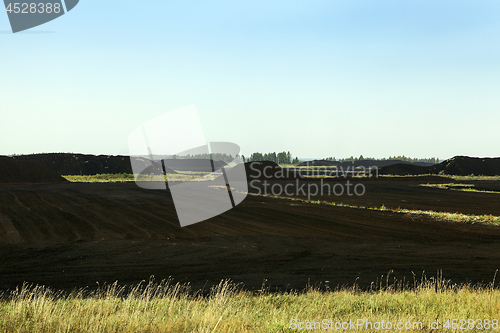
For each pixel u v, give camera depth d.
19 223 19.30
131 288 9.54
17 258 12.70
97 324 4.63
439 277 11.18
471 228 20.56
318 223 21.64
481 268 12.44
